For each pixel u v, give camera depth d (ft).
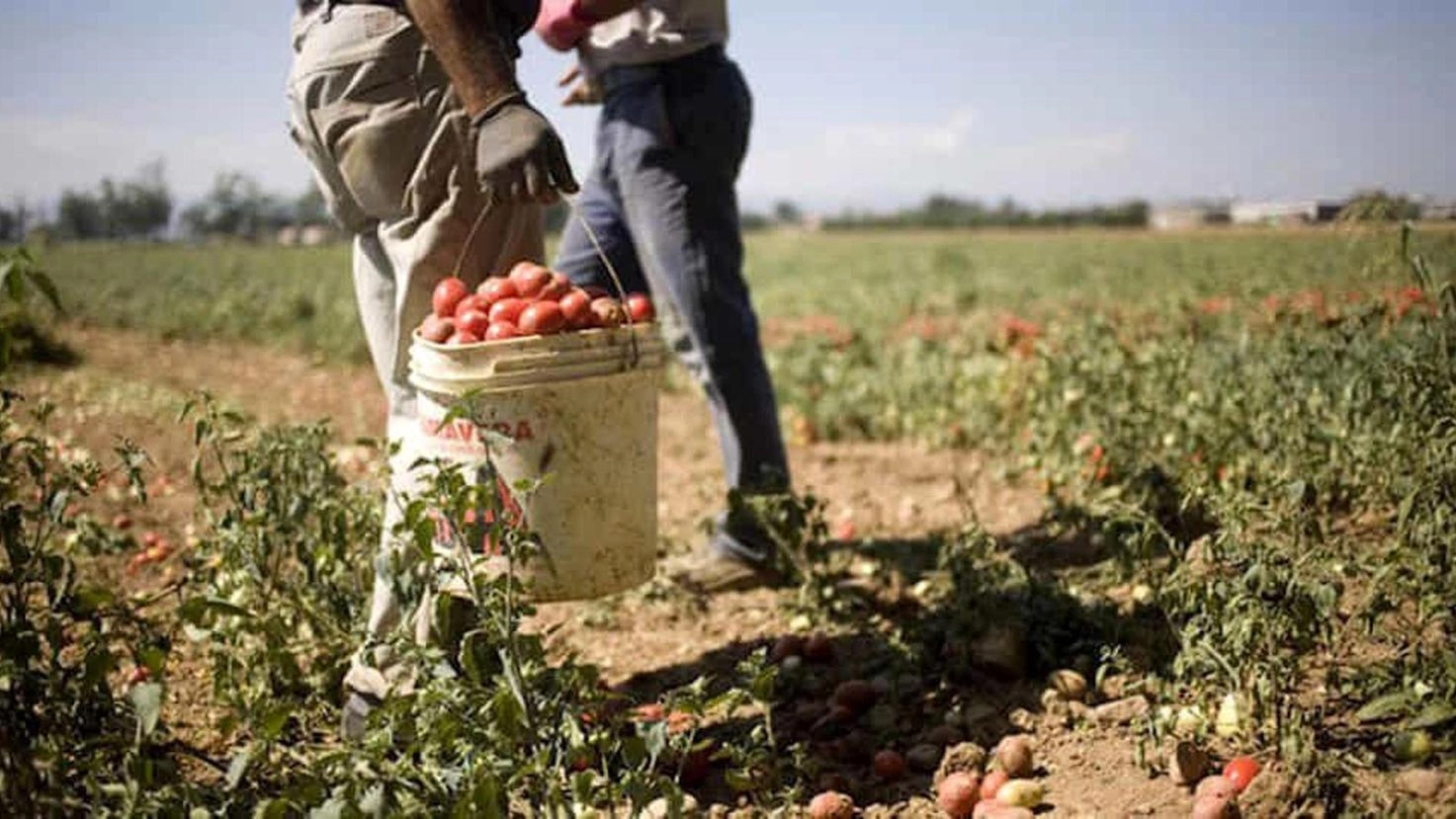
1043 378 13.91
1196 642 7.79
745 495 9.65
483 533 7.27
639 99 9.70
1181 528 10.19
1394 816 6.77
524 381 7.32
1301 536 8.27
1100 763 7.63
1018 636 8.61
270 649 7.68
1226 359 12.04
